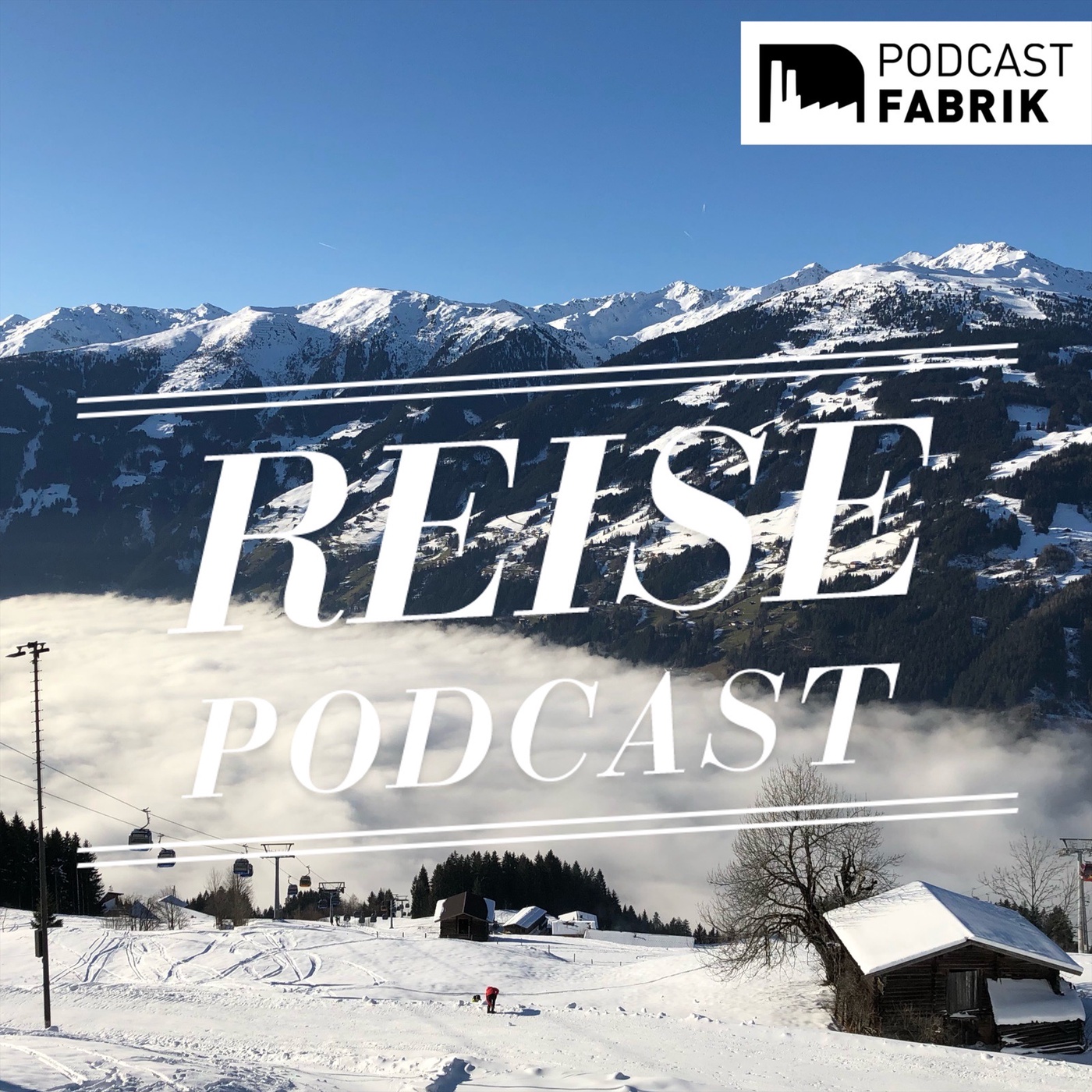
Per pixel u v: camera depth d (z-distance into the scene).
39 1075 24.62
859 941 41.69
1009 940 41.38
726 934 47.53
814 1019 42.69
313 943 67.50
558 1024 41.22
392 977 56.81
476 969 59.41
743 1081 30.30
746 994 46.78
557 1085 28.28
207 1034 39.09
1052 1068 32.75
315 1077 28.06
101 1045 31.44
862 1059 33.69
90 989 51.62
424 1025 41.19
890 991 40.75
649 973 54.72
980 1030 39.97
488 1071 30.42
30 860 118.38
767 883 46.41
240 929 73.75
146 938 68.44
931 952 39.62
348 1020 42.66
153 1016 43.94
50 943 65.94
